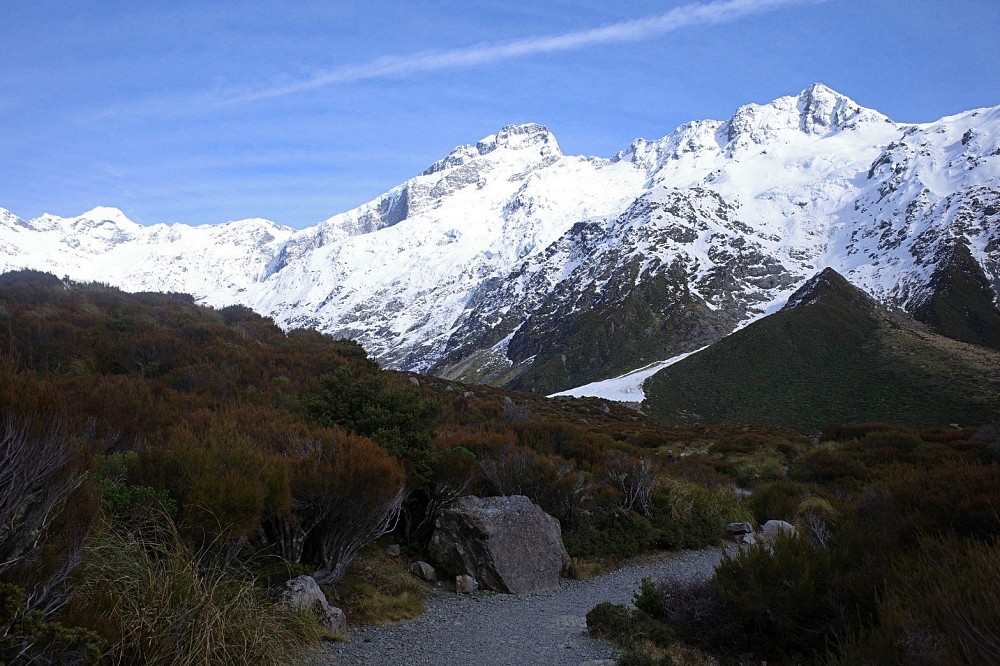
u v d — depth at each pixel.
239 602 6.00
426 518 11.77
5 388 6.04
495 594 10.45
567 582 11.66
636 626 8.48
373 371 27.36
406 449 12.13
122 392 13.00
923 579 6.68
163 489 7.27
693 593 8.90
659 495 16.42
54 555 4.76
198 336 24.78
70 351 18.78
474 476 12.27
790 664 7.41
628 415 56.66
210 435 8.96
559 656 7.64
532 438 18.27
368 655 7.12
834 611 7.59
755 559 8.35
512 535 11.25
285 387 19.19
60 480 5.16
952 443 26.53
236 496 7.24
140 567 5.73
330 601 8.45
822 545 9.16
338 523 9.01
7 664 3.96
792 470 25.62
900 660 5.51
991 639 5.14
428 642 7.84
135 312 28.22
